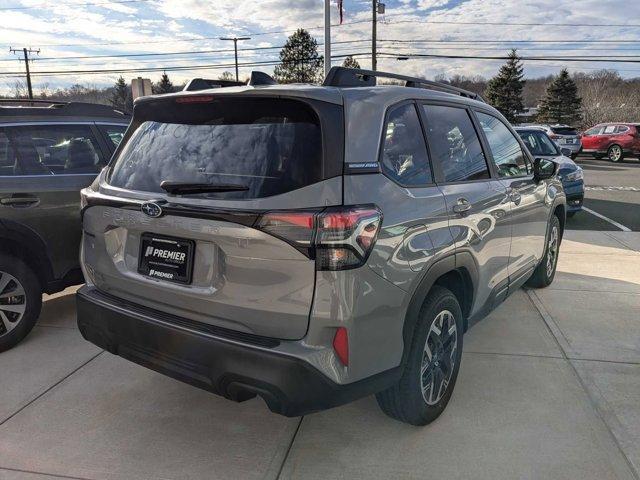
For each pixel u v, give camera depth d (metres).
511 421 3.00
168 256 2.51
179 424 3.00
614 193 13.70
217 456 2.72
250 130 2.40
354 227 2.14
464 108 3.43
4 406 3.16
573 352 3.88
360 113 2.40
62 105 4.36
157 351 2.53
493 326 4.37
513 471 2.58
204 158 2.46
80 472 2.58
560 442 2.81
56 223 4.05
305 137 2.26
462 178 3.14
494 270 3.51
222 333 2.35
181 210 2.37
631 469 2.60
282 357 2.16
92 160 4.35
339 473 2.58
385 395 2.76
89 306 2.84
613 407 3.14
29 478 2.53
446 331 2.96
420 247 2.54
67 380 3.48
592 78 71.38
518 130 9.45
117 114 4.72
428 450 2.75
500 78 56.53
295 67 67.25
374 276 2.26
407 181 2.61
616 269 6.13
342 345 2.20
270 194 2.20
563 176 8.73
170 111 2.75
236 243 2.23
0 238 3.83
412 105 2.85
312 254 2.12
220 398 3.28
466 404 3.18
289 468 2.62
